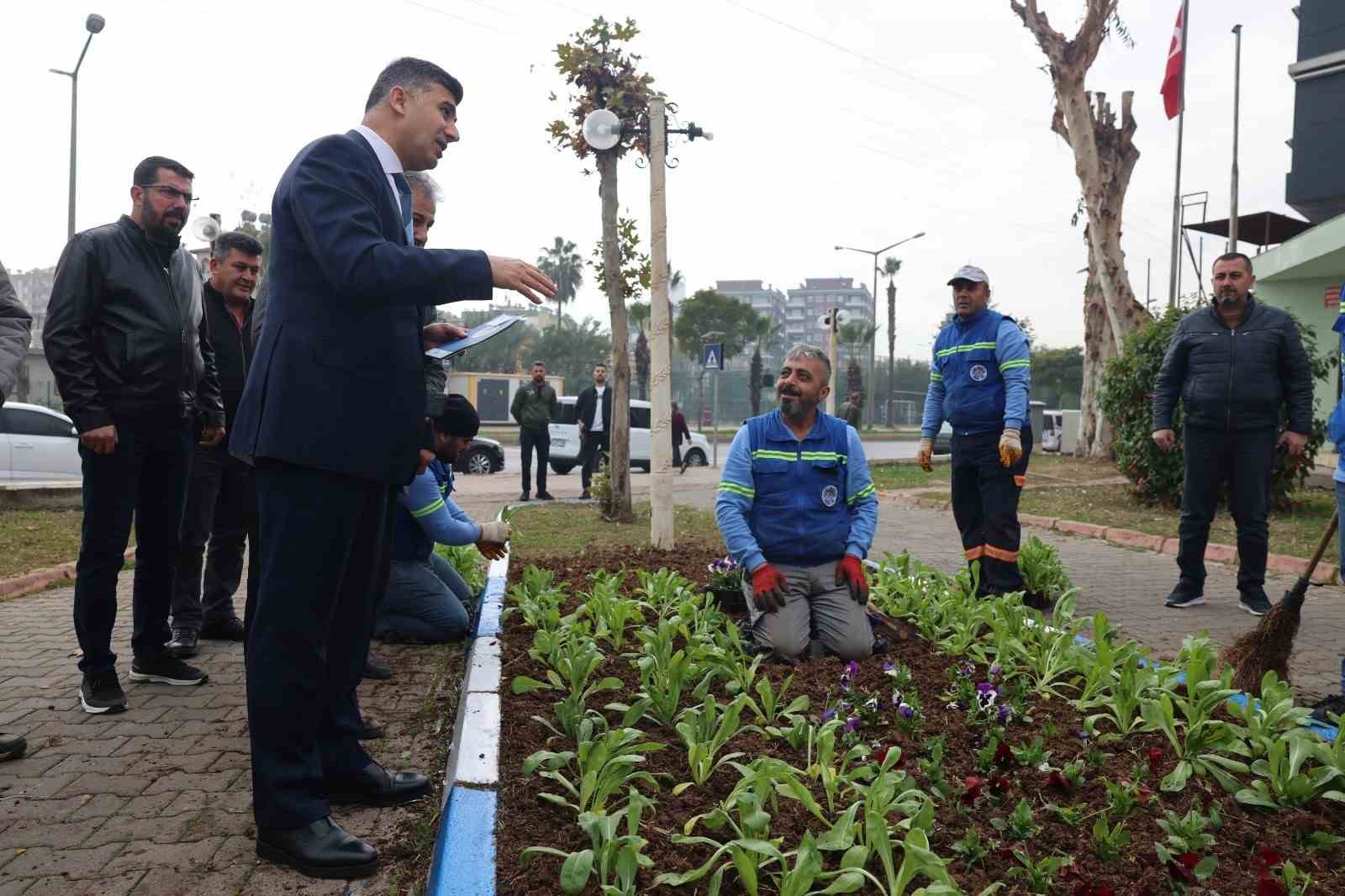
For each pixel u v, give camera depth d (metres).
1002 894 2.20
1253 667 4.02
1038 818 2.60
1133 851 2.42
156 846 2.73
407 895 2.49
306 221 2.48
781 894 2.04
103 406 3.78
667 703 3.29
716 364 23.23
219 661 4.78
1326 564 7.20
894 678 3.62
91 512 3.88
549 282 2.59
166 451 4.10
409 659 4.88
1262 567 6.02
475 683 3.75
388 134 2.78
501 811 2.62
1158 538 8.87
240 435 2.60
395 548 5.12
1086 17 18.67
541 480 13.93
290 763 2.62
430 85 2.78
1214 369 6.01
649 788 2.74
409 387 2.70
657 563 6.72
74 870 2.59
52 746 3.52
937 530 10.31
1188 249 23.89
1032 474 17.73
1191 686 3.23
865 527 4.36
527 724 3.30
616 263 10.54
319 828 2.59
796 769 2.80
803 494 4.32
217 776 3.26
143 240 4.00
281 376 2.54
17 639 5.29
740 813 2.32
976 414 5.79
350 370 2.57
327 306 2.56
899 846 2.36
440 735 3.73
